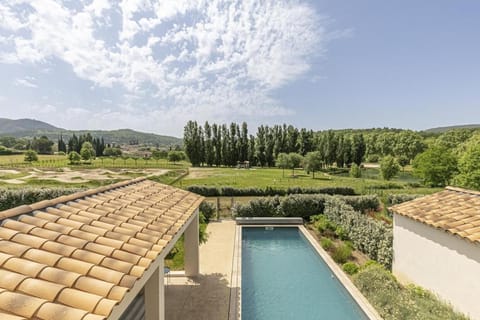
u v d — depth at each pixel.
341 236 13.55
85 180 35.47
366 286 8.00
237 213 17.84
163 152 83.31
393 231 9.07
